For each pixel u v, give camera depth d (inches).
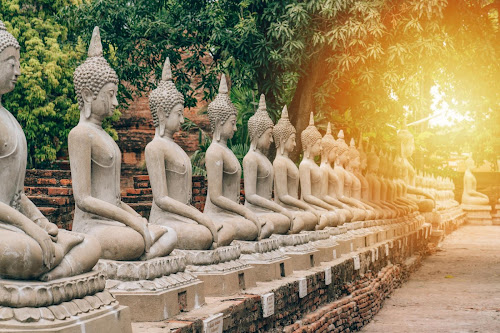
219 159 363.3
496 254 921.5
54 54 853.2
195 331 242.8
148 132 1035.3
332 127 677.9
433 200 1037.2
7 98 839.7
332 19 571.5
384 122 707.4
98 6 610.2
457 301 566.3
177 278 265.3
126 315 213.3
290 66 600.4
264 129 423.2
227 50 580.4
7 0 863.7
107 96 259.1
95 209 253.6
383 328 474.9
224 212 367.6
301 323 374.3
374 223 667.4
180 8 631.8
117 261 250.4
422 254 870.4
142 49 626.2
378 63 623.5
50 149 879.7
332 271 452.1
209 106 370.3
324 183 545.6
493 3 663.8
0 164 199.2
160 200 310.5
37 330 175.5
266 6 601.9
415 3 566.9
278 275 377.4
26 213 204.4
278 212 422.0
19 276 181.9
